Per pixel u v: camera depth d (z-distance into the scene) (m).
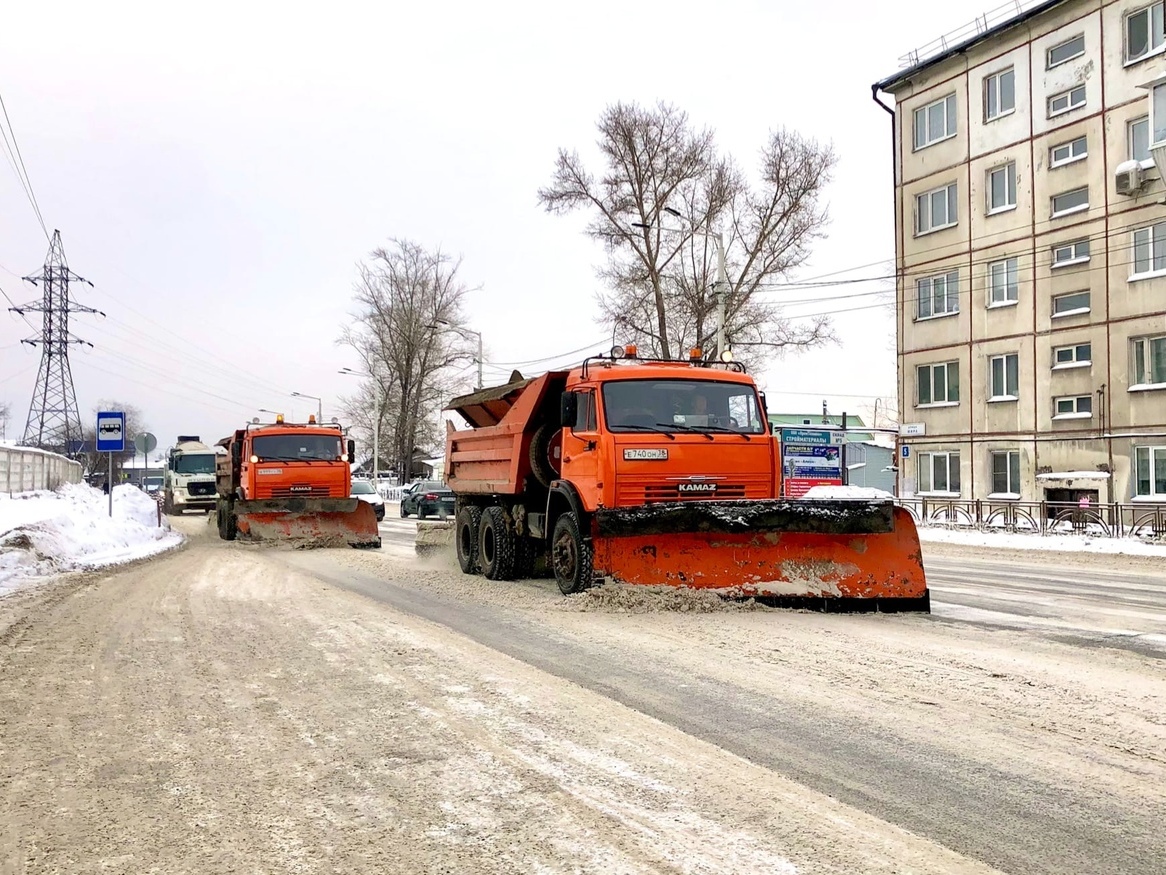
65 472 40.22
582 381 11.05
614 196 41.59
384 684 6.52
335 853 3.71
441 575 14.09
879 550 9.78
